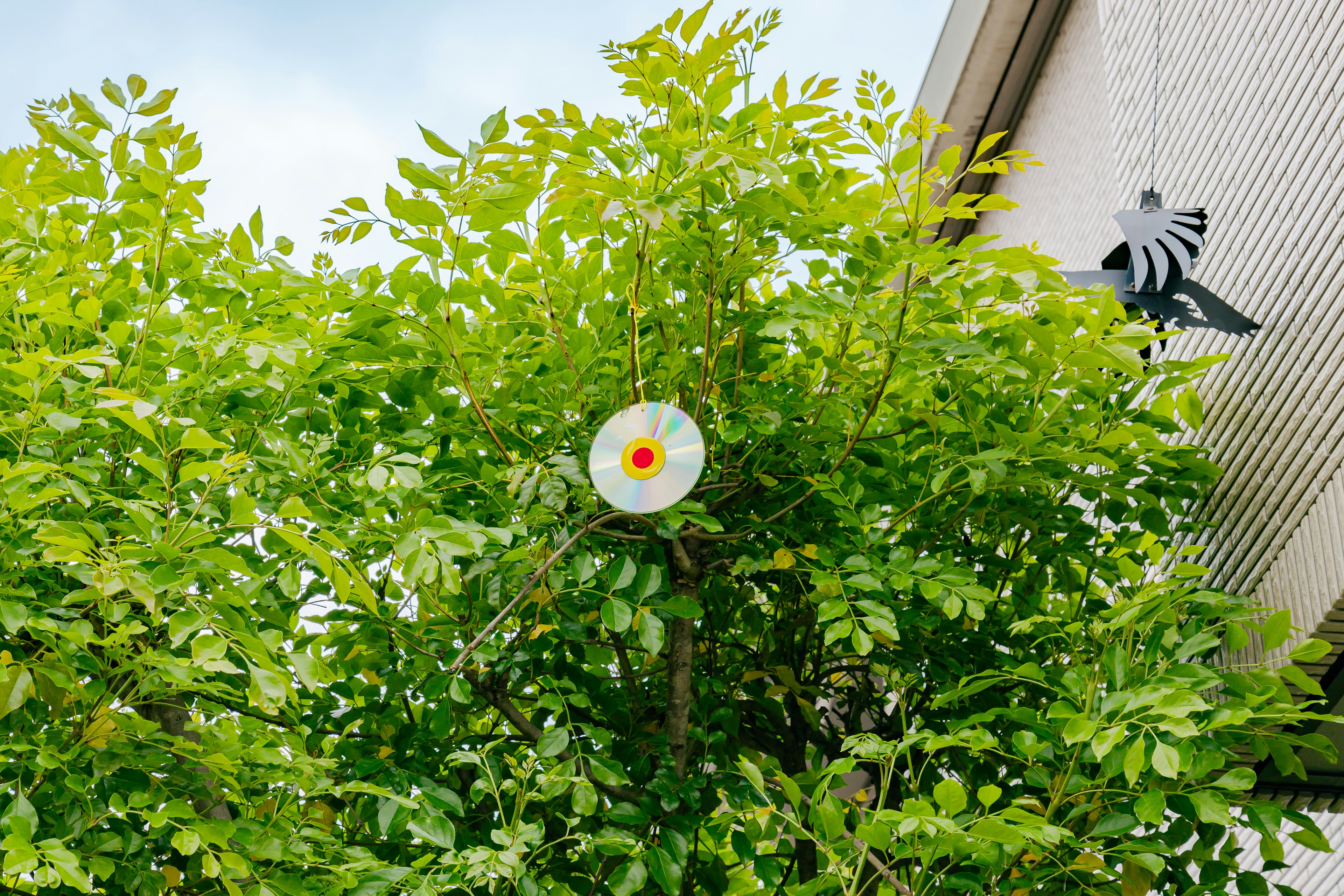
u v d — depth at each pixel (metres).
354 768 2.77
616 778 2.69
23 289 2.64
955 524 3.25
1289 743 2.69
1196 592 2.94
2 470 1.99
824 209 2.64
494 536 2.42
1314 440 3.18
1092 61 5.89
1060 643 3.29
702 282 2.88
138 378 2.56
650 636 2.64
